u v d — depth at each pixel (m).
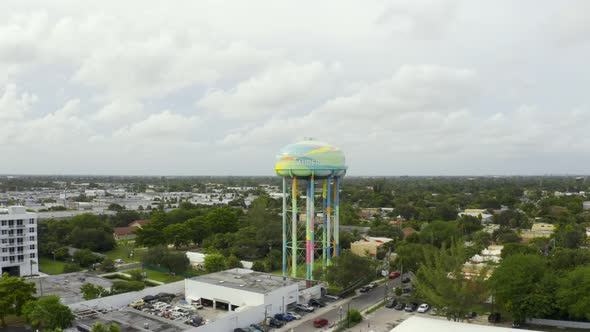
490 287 83.75
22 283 83.69
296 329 81.56
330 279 104.31
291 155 108.88
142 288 103.56
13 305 81.69
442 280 78.75
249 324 82.31
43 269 141.38
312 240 110.50
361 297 104.12
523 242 164.50
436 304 83.38
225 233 181.88
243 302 88.88
